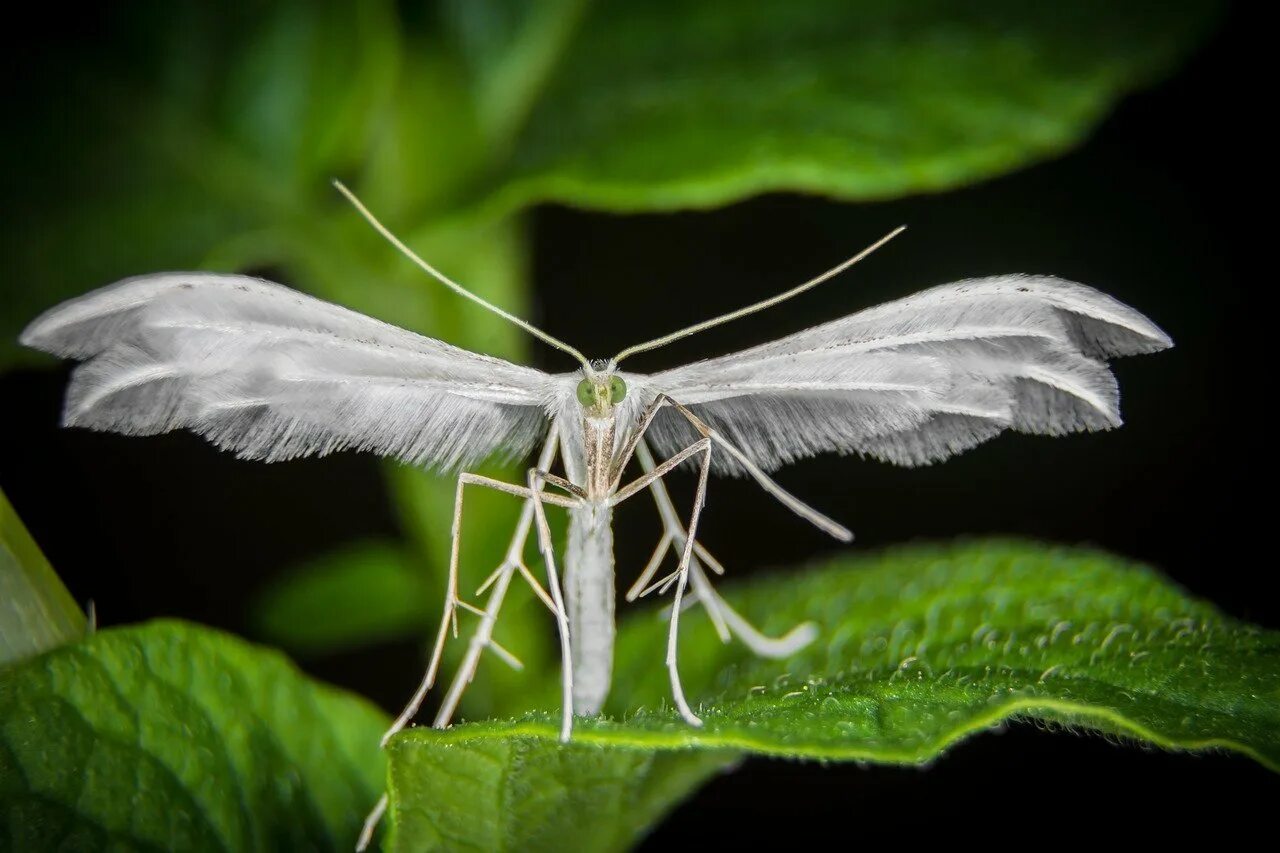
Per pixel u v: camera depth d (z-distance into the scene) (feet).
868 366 0.34
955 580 0.35
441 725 0.34
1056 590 0.35
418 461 0.34
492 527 0.37
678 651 0.36
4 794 0.32
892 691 0.32
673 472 0.36
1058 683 0.32
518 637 0.37
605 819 0.33
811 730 0.31
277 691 0.34
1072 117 0.37
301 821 0.33
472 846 0.32
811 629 0.35
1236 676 0.32
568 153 0.37
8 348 0.37
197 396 0.33
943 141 0.37
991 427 0.34
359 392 0.34
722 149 0.37
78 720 0.32
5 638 0.33
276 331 0.32
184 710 0.33
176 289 0.32
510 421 0.35
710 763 0.33
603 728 0.31
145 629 0.33
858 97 0.37
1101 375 0.34
